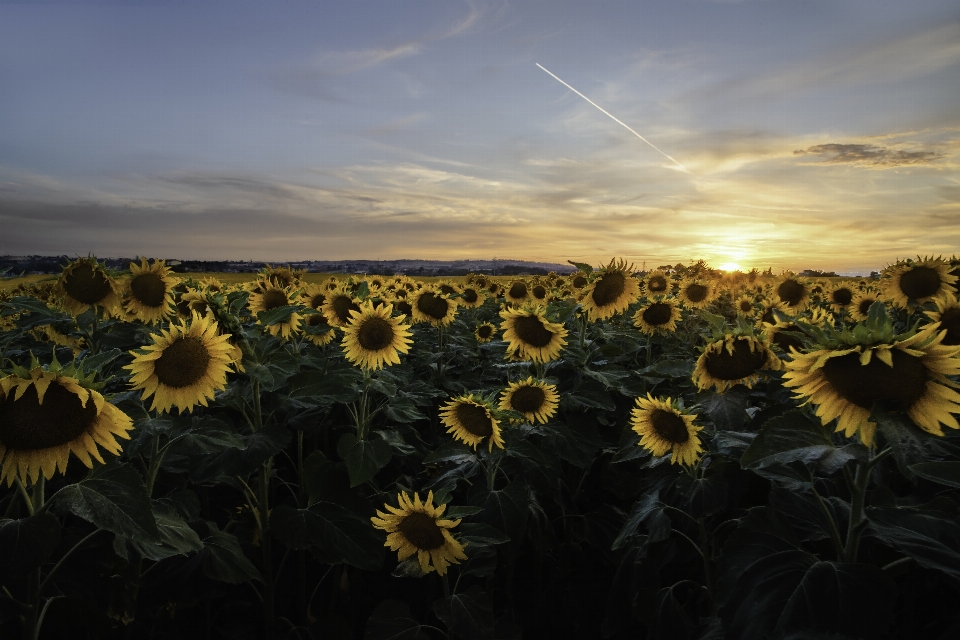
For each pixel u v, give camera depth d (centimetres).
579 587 527
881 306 252
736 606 268
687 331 847
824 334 259
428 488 480
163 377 365
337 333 823
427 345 852
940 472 215
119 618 366
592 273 756
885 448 271
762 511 301
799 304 1027
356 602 497
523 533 421
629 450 452
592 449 527
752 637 252
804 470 311
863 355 234
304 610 481
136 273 627
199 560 389
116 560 351
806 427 270
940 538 255
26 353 638
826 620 246
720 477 373
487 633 361
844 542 318
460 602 375
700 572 445
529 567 546
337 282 1073
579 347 651
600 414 608
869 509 274
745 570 276
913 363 236
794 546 283
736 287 1302
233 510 572
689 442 387
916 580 358
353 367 550
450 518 384
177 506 400
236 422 498
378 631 381
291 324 574
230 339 411
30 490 391
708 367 438
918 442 226
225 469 389
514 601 525
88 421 273
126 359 565
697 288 1010
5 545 249
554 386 507
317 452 458
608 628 422
